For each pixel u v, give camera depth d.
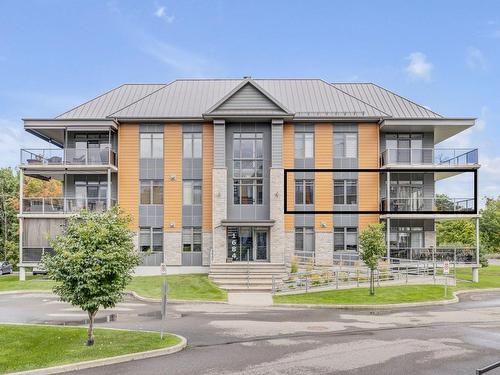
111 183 35.06
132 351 13.35
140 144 34.91
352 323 18.44
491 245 57.47
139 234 34.59
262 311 21.27
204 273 33.97
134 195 34.66
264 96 33.88
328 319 19.31
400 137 35.59
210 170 34.75
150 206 34.69
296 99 37.25
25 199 33.66
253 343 14.96
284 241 33.94
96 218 14.85
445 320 19.20
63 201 34.91
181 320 18.89
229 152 34.31
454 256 30.95
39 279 32.56
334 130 35.00
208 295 25.28
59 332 15.91
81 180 35.50
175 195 34.69
